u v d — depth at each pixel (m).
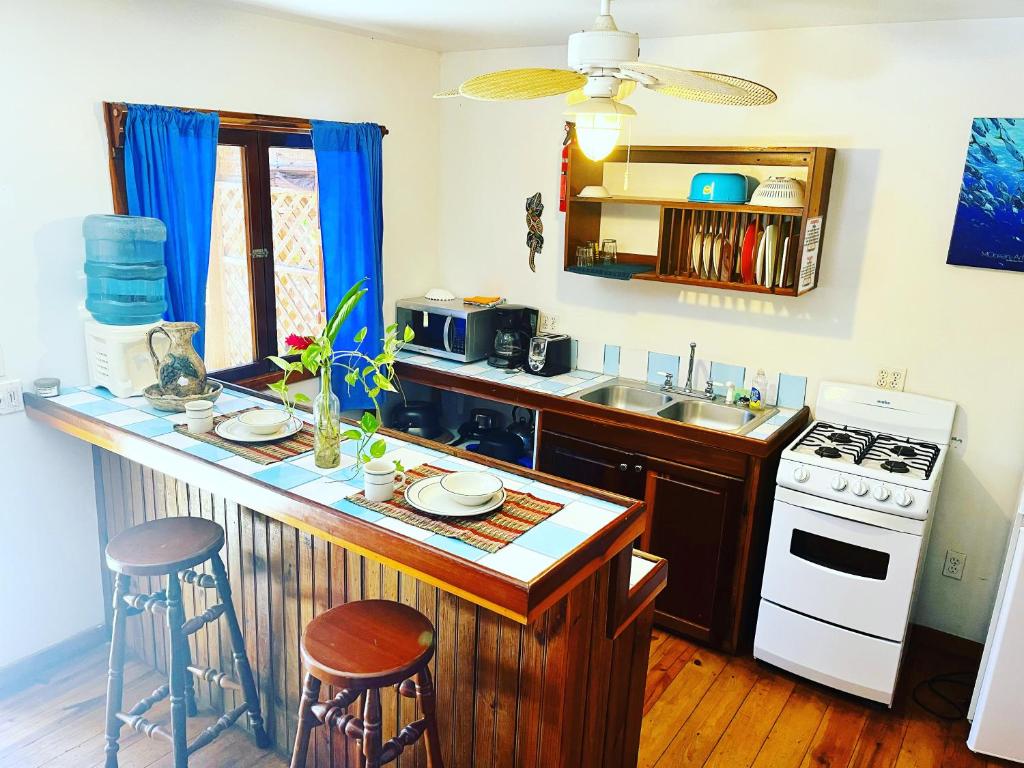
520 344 4.11
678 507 3.27
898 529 2.72
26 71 2.60
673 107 3.62
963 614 3.29
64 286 2.84
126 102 2.87
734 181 3.24
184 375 2.70
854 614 2.87
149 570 2.18
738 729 2.82
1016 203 2.89
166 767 2.52
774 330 3.53
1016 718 2.63
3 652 2.87
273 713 2.57
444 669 2.07
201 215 3.12
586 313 4.08
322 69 3.61
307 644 1.86
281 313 3.89
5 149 2.59
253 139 3.39
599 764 2.15
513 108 4.09
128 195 2.88
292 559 2.35
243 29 3.24
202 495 2.60
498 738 2.00
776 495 2.96
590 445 3.49
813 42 3.22
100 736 2.65
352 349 3.99
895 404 3.23
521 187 4.16
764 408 3.50
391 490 2.03
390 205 4.18
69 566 3.02
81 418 2.62
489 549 1.77
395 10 3.13
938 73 2.99
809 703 2.98
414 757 2.21
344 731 1.89
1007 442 3.09
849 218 3.26
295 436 2.49
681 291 3.75
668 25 3.25
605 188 3.74
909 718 2.91
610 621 1.99
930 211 3.09
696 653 3.28
